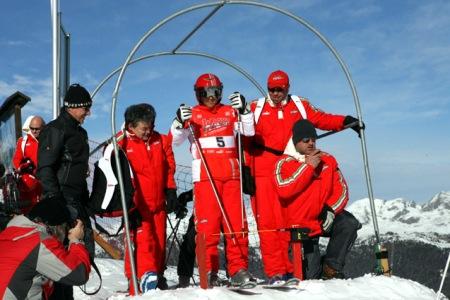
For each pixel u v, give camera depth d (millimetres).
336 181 5707
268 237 5648
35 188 5863
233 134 5598
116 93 5395
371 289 5219
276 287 5004
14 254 3607
